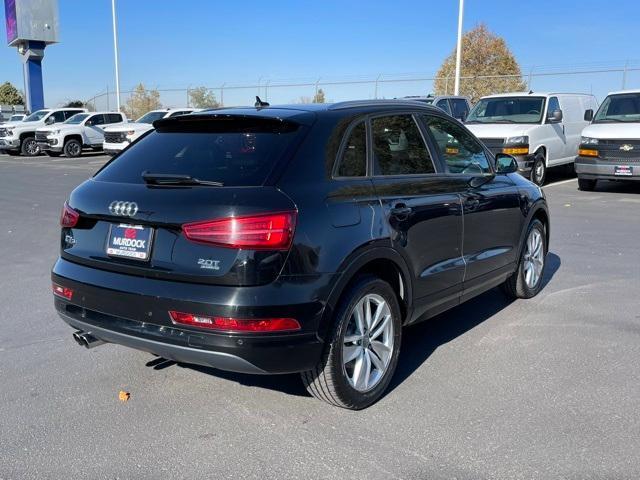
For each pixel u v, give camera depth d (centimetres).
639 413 367
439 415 369
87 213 363
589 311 558
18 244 862
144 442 340
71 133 2717
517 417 364
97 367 441
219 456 326
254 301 312
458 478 304
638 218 1045
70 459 324
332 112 386
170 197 333
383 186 388
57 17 3641
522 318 543
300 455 326
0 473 311
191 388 407
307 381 363
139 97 4378
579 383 409
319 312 333
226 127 384
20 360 453
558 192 1398
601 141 1323
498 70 4647
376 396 384
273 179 332
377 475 307
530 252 592
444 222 433
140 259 339
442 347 478
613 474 306
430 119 461
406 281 402
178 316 323
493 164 532
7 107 5584
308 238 328
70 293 370
